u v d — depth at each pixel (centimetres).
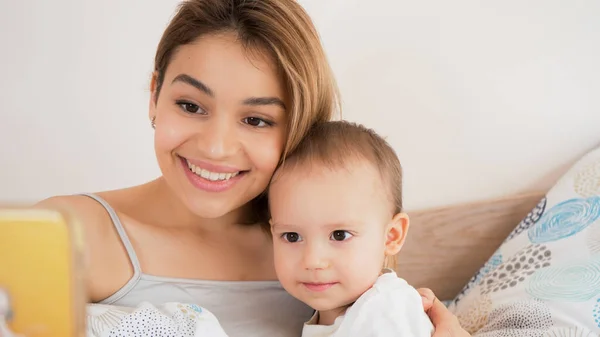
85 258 41
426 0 133
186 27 80
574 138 144
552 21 138
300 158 85
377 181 86
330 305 84
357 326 80
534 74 140
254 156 82
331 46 133
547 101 142
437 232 139
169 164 83
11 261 39
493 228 141
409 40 135
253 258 97
